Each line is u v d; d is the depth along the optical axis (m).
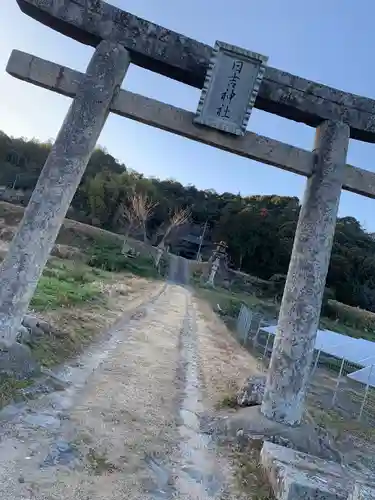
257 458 5.93
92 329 11.82
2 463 4.35
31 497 3.89
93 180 63.12
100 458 5.07
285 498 4.64
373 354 19.52
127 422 6.45
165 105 7.44
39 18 7.44
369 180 7.69
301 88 7.69
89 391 7.38
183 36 7.48
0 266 7.38
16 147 69.44
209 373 11.37
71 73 7.30
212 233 73.12
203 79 7.66
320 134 7.75
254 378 8.78
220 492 5.01
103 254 41.81
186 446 6.18
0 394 5.80
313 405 12.09
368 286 57.09
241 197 81.25
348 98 7.74
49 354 8.27
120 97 7.34
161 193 74.50
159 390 8.66
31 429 5.28
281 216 68.31
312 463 5.58
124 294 22.89
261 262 65.12
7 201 55.47
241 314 24.45
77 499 4.06
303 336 7.02
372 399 16.03
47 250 6.91
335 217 7.44
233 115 7.40
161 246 58.25
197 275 53.16
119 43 7.38
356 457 7.88
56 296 14.18
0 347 6.53
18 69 7.24
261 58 7.43
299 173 7.73
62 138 7.10
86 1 7.30
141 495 4.49
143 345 12.71
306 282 7.16
